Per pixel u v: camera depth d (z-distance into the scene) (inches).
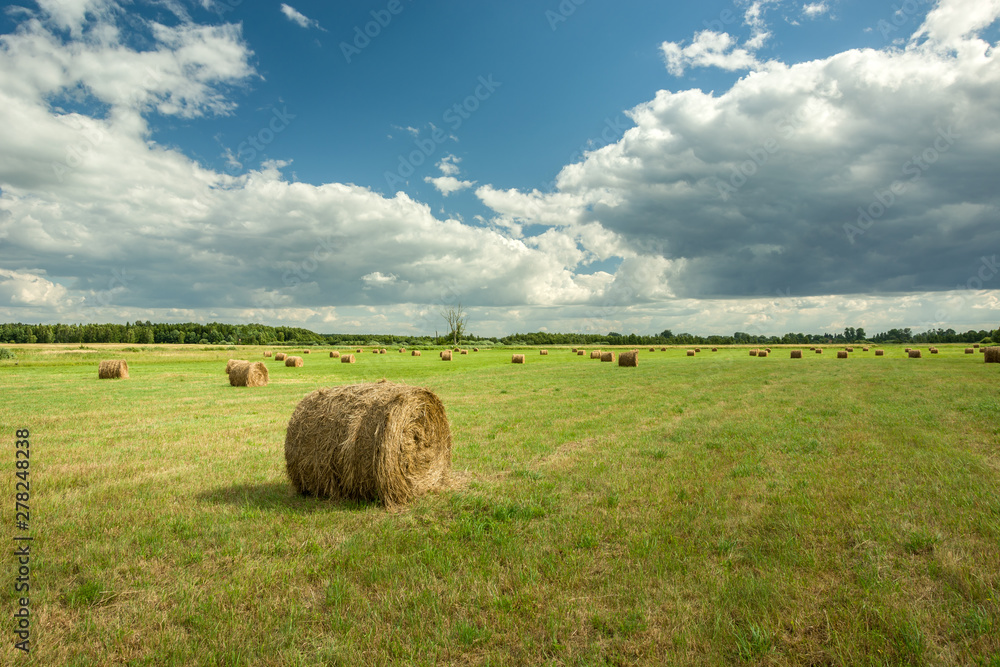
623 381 1130.0
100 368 1317.7
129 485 338.6
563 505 289.0
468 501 301.3
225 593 191.8
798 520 254.5
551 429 535.5
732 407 682.8
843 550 223.6
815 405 685.9
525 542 236.8
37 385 1123.9
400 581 200.5
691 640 159.5
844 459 382.0
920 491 301.3
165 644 162.6
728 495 299.4
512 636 163.6
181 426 577.3
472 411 675.4
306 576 206.7
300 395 925.8
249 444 478.3
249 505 298.0
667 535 240.8
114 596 192.4
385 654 154.9
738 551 222.4
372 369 1686.8
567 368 1644.9
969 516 256.7
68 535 249.3
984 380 1010.1
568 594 188.9
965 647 154.3
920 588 190.5
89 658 157.0
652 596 186.9
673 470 359.3
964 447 414.9
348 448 310.3
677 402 746.8
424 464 333.7
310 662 153.0
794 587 188.1
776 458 390.0
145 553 229.0
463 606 182.1
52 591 197.2
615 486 323.6
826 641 159.0
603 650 156.9
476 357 2522.1
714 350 3383.4
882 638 158.6
